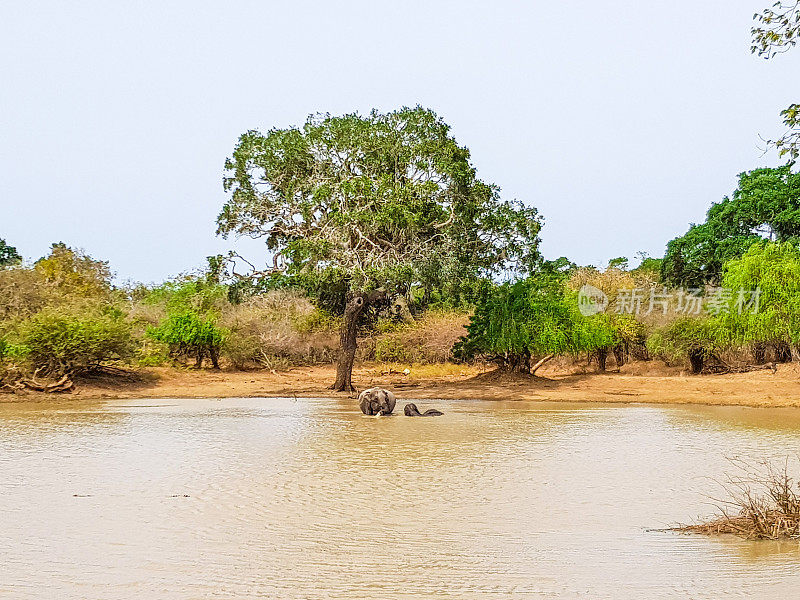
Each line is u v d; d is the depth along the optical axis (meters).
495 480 13.48
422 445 17.91
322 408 27.91
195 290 51.09
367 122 34.66
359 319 38.50
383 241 34.31
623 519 10.59
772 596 7.18
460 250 34.53
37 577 7.99
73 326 33.38
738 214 49.81
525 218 35.94
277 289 54.97
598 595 7.35
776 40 9.44
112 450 16.98
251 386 37.06
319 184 34.28
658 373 41.19
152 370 39.50
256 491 12.48
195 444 17.98
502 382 37.88
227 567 8.34
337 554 8.85
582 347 38.75
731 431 20.42
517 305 37.88
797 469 14.27
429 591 7.51
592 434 20.00
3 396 31.05
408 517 10.71
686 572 8.02
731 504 10.99
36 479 13.49
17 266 43.69
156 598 7.34
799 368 34.91
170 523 10.34
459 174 33.91
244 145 35.41
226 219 35.56
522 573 8.09
